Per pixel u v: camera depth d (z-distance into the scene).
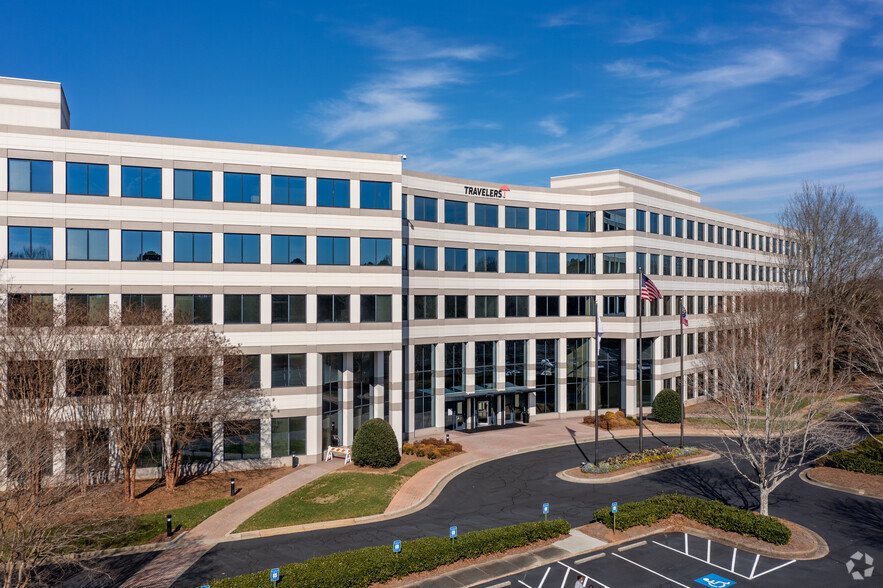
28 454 20.50
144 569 22.88
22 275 33.78
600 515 26.94
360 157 40.34
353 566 20.75
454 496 32.19
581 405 57.06
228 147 37.50
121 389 30.09
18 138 33.91
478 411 52.31
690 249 63.12
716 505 27.22
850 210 68.88
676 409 52.66
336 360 41.19
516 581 21.47
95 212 35.09
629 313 54.81
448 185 49.91
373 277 40.50
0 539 19.09
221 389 33.06
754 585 21.23
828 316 65.31
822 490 33.00
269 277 38.09
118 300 35.31
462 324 50.53
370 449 37.25
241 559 23.75
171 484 32.78
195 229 36.78
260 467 37.53
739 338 52.91
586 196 56.78
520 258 54.22
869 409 53.62
